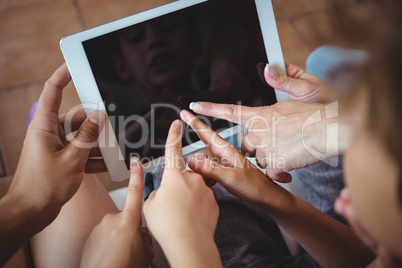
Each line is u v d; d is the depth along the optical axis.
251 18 0.62
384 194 0.21
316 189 0.69
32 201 0.48
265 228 0.71
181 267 0.35
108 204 0.69
